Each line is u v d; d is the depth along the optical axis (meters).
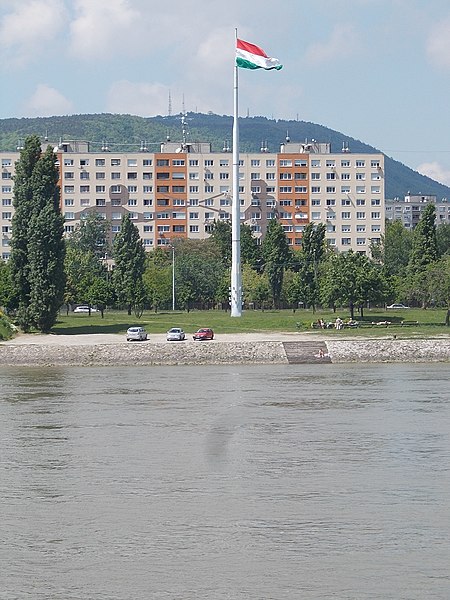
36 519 68.50
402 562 58.56
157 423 108.25
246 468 83.94
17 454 90.75
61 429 104.56
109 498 74.06
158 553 60.78
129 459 88.25
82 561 59.44
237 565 58.41
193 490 76.25
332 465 84.88
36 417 113.19
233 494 74.88
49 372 170.88
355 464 85.25
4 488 77.44
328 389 139.12
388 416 112.19
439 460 86.75
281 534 64.31
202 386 144.50
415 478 79.75
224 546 62.00
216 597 53.47
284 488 76.69
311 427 104.56
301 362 183.25
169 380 154.12
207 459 87.94
